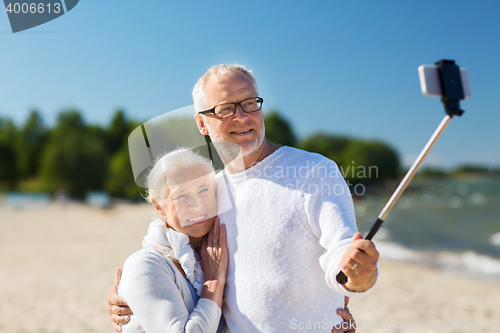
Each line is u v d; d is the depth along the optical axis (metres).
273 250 1.60
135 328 1.64
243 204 1.70
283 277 1.58
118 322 1.71
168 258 1.71
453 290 7.82
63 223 21.59
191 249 1.72
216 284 1.65
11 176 66.31
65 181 60.22
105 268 9.89
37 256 11.57
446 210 32.59
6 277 8.94
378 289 7.95
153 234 1.74
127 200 41.81
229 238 1.72
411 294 7.53
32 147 66.81
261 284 1.60
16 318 6.08
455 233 18.02
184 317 1.54
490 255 12.00
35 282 8.46
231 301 1.67
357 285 1.31
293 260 1.59
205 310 1.57
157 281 1.59
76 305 6.73
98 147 62.84
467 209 33.09
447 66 1.14
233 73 1.73
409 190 61.06
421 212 31.03
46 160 61.22
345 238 1.44
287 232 1.60
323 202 1.56
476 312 6.39
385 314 6.28
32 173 66.81
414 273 9.44
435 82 1.14
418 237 16.61
